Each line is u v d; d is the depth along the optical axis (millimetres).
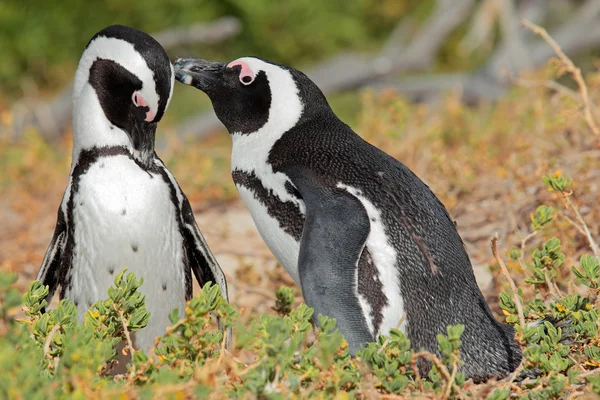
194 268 12312
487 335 10680
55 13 40094
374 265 10688
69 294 11422
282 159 11820
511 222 15320
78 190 11117
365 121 22531
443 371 8789
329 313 10148
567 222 13617
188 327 8867
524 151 17250
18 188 21578
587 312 9984
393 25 41969
